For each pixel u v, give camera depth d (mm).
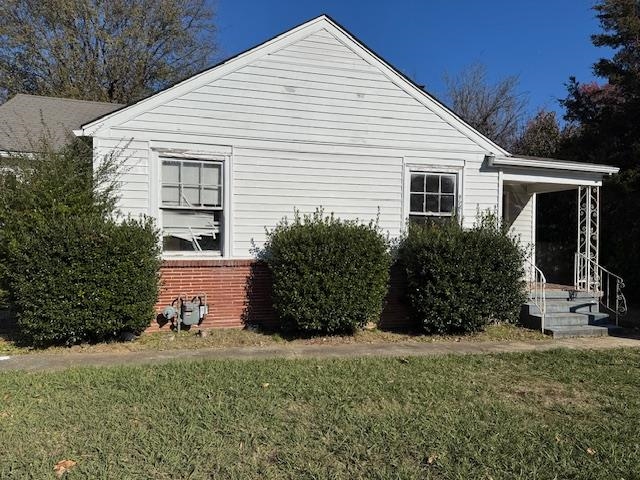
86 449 4043
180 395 5395
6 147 10203
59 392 5520
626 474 3777
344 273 8875
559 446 4238
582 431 4582
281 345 8461
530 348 8438
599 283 12102
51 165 8414
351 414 4883
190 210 9508
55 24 23828
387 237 10445
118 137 9047
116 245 7922
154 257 8438
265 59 9773
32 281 7609
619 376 6516
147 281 8203
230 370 6488
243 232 9688
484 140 10977
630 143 15680
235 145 9633
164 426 4504
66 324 7742
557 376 6484
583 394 5734
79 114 13102
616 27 16438
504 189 13797
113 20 25156
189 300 9219
